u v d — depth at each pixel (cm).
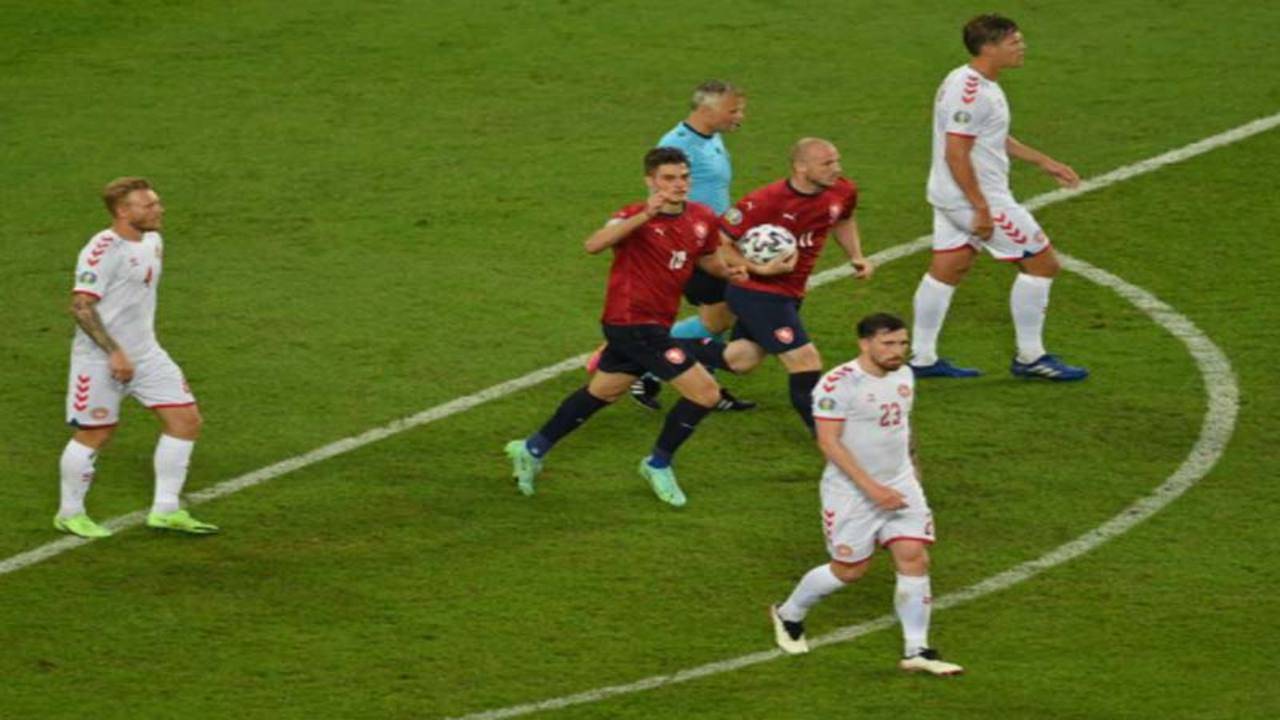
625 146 7119
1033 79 7569
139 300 4694
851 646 4288
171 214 6694
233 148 7200
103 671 4225
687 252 4772
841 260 6262
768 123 7275
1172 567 4562
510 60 7862
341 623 4400
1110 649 4231
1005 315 5925
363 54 7962
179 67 7894
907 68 7694
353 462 5138
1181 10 8156
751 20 8175
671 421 4831
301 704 4088
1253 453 5069
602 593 4506
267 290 6138
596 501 4928
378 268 6269
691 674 4181
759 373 5609
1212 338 5688
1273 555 4597
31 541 4769
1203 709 3981
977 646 4266
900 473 4156
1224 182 6675
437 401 5456
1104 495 4897
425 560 4659
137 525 4844
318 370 5638
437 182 6881
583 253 6347
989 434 5209
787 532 4769
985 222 5350
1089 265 6169
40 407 5450
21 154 7188
